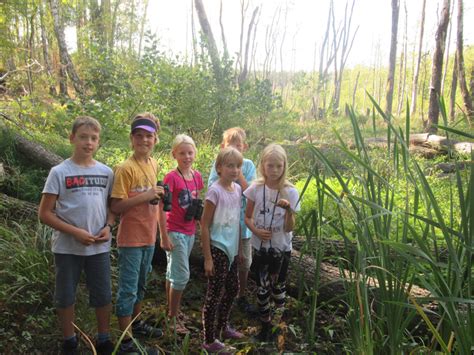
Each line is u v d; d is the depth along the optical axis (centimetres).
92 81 1033
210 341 296
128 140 802
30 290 324
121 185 279
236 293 316
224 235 303
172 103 1038
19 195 520
